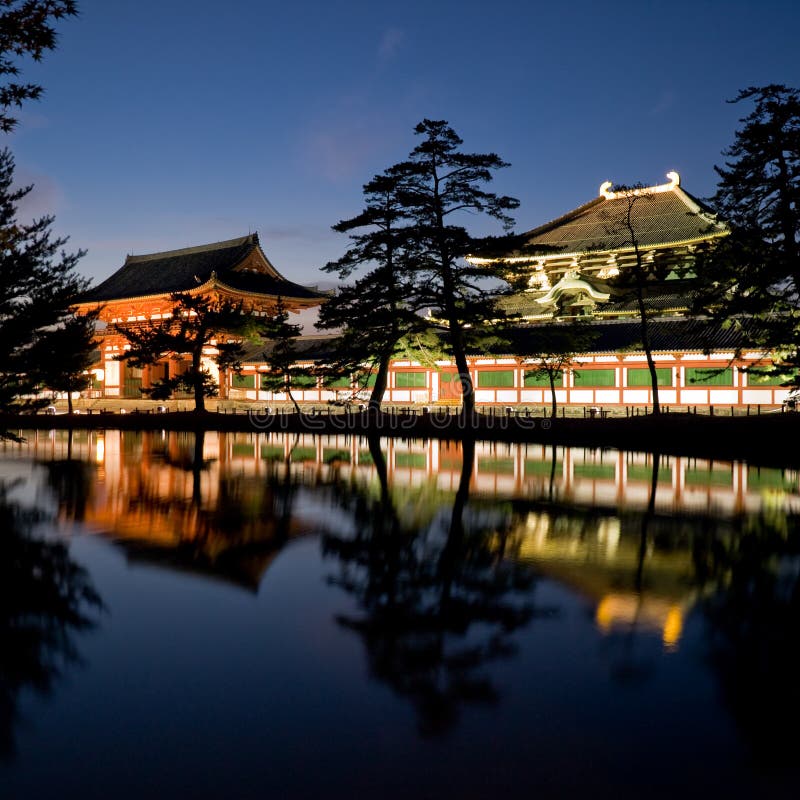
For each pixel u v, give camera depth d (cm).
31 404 2670
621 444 3681
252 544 1448
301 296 8325
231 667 817
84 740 654
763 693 741
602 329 5659
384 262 4231
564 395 5544
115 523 1669
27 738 659
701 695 736
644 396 5216
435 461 2986
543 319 6284
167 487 2250
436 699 730
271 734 665
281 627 952
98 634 927
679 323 5328
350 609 1027
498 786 579
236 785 582
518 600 1062
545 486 2238
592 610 1014
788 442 3144
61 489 2208
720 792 568
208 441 4119
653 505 1873
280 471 2667
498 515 1748
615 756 621
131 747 642
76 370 2866
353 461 3011
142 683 774
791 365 3528
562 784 581
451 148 3769
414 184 3900
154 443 4016
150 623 968
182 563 1295
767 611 1006
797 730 663
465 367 4109
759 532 1534
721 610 1012
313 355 6650
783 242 3297
